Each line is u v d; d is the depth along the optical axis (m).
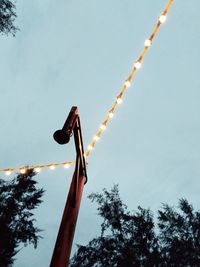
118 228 20.11
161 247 19.59
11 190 21.20
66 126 3.53
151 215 20.89
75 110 3.80
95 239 20.08
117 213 21.12
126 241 19.50
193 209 21.11
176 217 20.59
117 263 18.48
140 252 19.03
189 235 19.77
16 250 19.88
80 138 4.19
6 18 13.09
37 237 20.55
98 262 19.09
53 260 3.56
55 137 3.50
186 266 18.75
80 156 4.30
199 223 20.05
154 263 18.62
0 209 20.02
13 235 19.56
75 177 4.13
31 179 22.45
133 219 20.36
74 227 3.96
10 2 12.99
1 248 18.98
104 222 21.02
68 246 3.72
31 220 20.91
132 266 18.31
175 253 19.05
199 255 19.00
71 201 4.14
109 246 19.39
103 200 21.95
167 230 20.16
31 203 21.30
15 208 20.41
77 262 19.42
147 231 19.78
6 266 18.92
